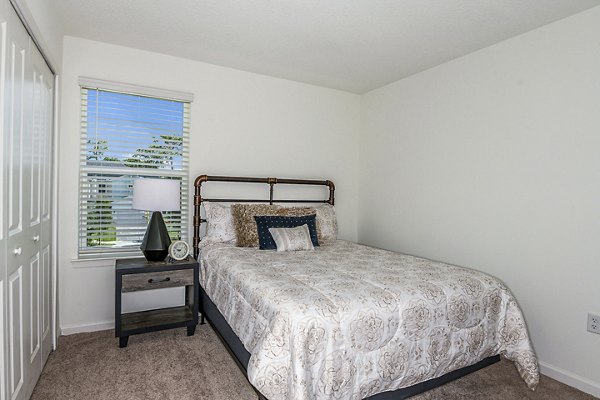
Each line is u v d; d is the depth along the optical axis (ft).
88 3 7.21
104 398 6.06
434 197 10.26
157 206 8.43
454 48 8.98
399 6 7.06
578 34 7.09
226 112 10.82
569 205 7.20
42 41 6.05
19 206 5.14
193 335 8.82
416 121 10.93
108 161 9.30
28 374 5.76
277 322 4.97
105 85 9.05
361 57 9.74
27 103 5.46
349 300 5.33
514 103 8.21
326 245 10.34
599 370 6.71
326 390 4.78
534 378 6.26
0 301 4.38
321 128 12.54
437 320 5.85
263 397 5.08
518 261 8.09
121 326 8.11
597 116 6.79
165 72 9.88
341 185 13.07
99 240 9.29
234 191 11.07
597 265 6.77
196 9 7.39
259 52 9.56
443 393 6.49
